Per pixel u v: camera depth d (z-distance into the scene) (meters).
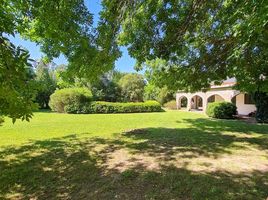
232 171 5.78
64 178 5.60
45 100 29.50
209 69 9.78
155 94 36.97
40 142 9.28
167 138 9.73
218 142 8.98
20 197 4.77
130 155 7.23
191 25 7.25
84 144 8.86
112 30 6.21
